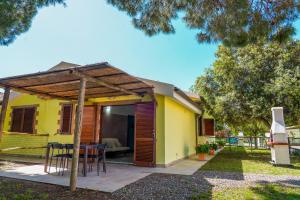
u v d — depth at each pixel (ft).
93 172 21.47
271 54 40.83
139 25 16.26
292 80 36.55
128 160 31.07
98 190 15.02
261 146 61.57
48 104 35.27
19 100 37.73
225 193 14.47
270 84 38.68
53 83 19.69
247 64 41.96
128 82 19.88
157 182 17.49
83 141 29.40
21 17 11.89
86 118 30.04
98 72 16.75
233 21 14.32
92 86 21.17
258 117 42.39
